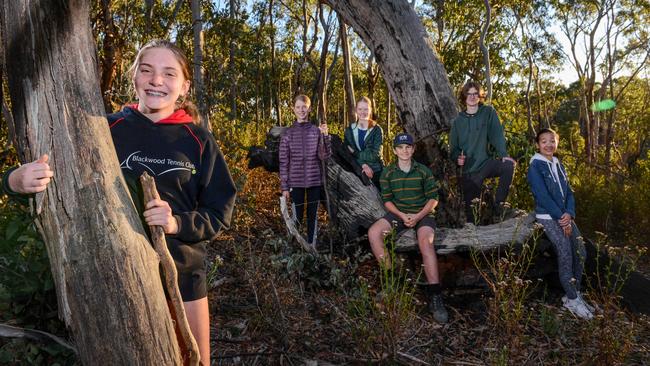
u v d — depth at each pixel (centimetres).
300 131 498
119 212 136
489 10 1559
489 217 481
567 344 336
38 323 210
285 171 504
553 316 360
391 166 427
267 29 2325
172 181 170
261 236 500
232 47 1540
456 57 1697
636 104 3616
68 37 134
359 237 478
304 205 525
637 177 1023
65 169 132
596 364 308
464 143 478
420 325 356
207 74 1262
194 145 178
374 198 477
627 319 383
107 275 131
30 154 136
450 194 477
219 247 471
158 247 147
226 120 1027
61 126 132
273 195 677
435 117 502
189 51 1466
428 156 500
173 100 177
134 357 133
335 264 410
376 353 306
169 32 1333
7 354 193
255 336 315
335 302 376
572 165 920
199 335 176
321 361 296
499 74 1852
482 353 322
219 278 400
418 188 417
